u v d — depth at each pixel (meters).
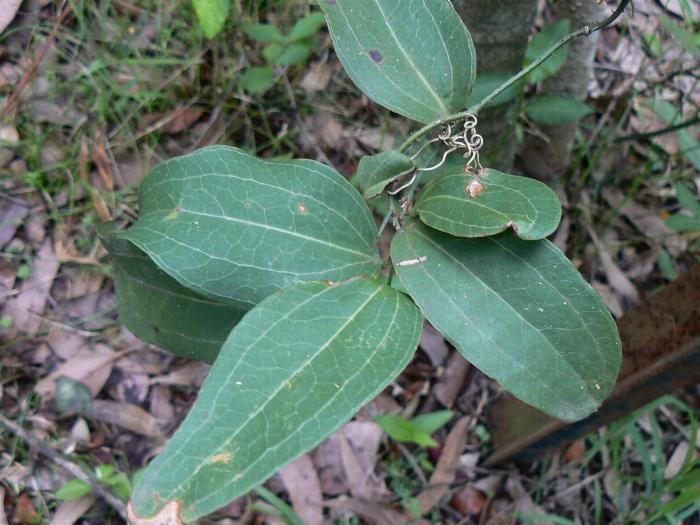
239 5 0.55
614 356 0.22
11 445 0.44
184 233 0.23
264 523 0.44
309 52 0.52
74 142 0.53
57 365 0.47
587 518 0.48
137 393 0.47
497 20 0.37
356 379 0.20
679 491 0.46
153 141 0.54
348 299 0.22
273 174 0.24
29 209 0.51
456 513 0.48
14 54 0.55
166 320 0.30
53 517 0.43
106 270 0.49
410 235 0.23
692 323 0.30
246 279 0.23
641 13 0.59
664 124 0.59
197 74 0.56
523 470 0.49
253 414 0.19
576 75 0.48
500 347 0.22
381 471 0.47
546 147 0.53
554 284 0.22
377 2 0.26
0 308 0.48
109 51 0.55
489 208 0.22
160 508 0.17
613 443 0.46
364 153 0.56
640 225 0.57
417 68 0.26
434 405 0.50
